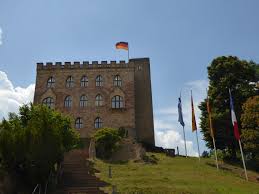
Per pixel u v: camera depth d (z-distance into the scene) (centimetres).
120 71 6675
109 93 6512
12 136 2980
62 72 6675
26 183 2986
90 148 5125
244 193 3206
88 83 6594
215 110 5522
